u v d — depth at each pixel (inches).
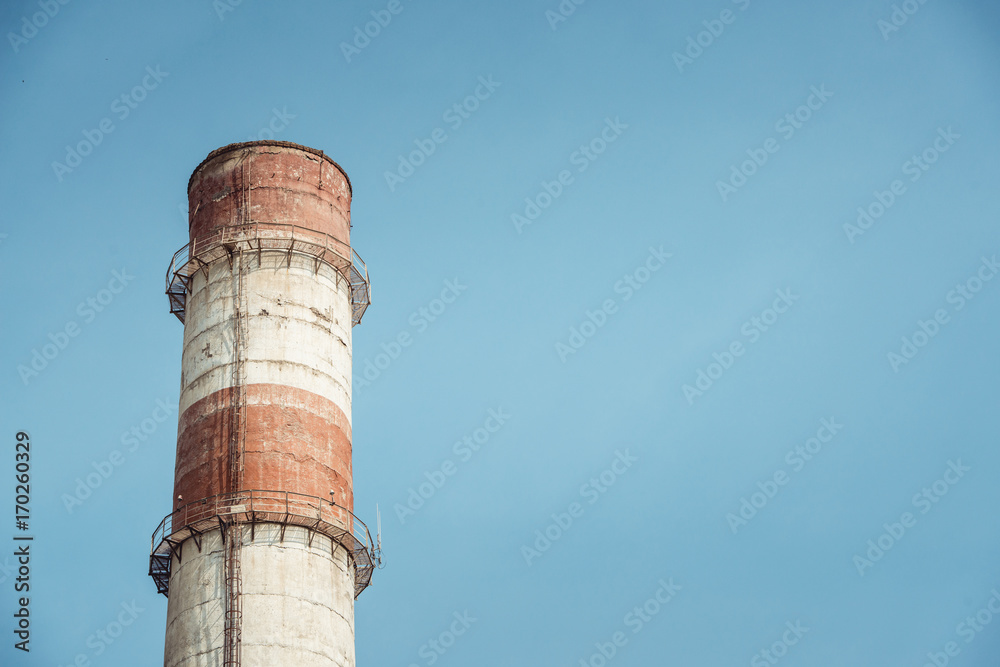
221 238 2048.5
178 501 1878.7
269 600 1774.1
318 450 1916.8
